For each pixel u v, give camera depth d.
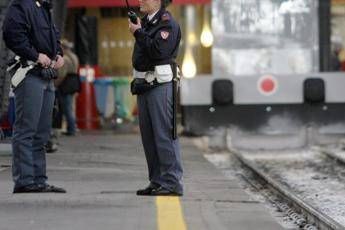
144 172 38.59
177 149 29.78
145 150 30.16
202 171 40.50
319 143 59.91
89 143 53.62
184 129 60.12
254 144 59.75
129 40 71.12
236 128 59.75
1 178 35.38
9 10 28.09
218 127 59.75
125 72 71.25
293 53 59.94
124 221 25.73
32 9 28.17
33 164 29.92
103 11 70.94
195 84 59.75
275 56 59.84
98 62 70.25
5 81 42.28
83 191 31.59
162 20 28.69
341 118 59.91
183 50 69.38
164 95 29.00
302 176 44.84
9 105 42.66
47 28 28.61
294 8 59.94
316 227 28.91
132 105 68.12
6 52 41.75
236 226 25.55
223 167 48.59
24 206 27.94
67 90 57.62
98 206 28.28
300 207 31.75
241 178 43.72
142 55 28.88
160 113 29.09
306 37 60.06
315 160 52.31
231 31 59.91
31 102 28.66
